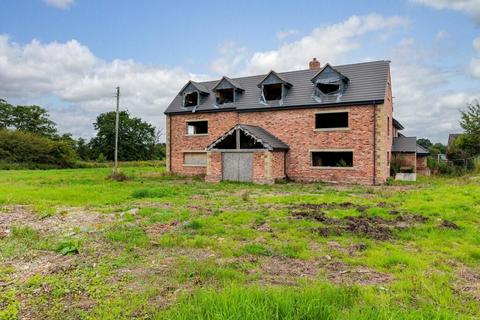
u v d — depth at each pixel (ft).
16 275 17.56
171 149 93.20
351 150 69.77
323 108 72.69
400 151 80.84
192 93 91.91
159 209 35.60
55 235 25.68
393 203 39.52
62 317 13.04
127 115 244.22
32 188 56.13
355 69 75.20
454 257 20.26
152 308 13.47
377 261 19.21
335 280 16.63
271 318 11.79
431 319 12.09
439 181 71.00
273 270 18.16
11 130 163.02
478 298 14.56
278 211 34.50
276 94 84.23
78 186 60.08
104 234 25.53
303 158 75.05
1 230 27.32
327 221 29.78
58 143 159.12
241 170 73.87
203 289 14.71
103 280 16.69
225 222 29.68
